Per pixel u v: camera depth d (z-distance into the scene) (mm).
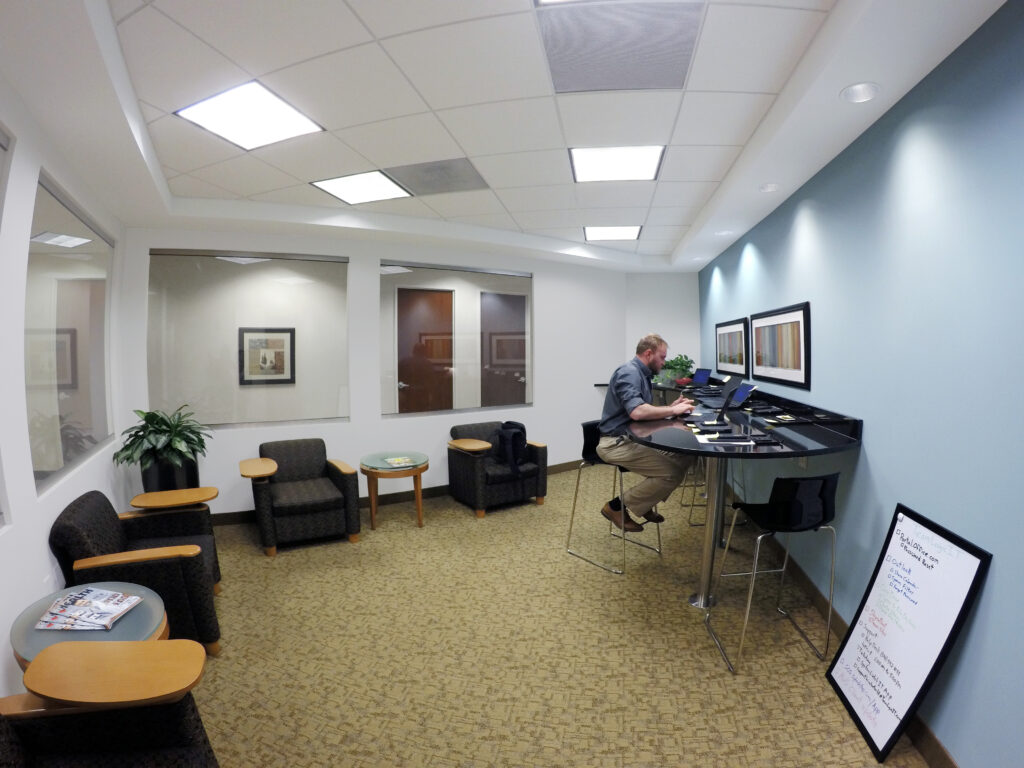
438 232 4012
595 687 1935
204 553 2410
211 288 3793
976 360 1442
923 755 1568
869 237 2080
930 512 1659
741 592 2691
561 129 2414
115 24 1602
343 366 4145
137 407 3529
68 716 1148
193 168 2793
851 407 2250
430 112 2232
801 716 1769
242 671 2043
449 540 3455
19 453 1744
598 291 5695
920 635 1561
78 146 2150
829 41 1603
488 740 1674
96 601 1602
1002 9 1337
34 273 2100
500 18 1627
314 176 2961
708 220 3617
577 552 3240
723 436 2285
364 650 2186
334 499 3320
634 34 1718
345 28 1652
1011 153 1309
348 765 1573
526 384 5137
